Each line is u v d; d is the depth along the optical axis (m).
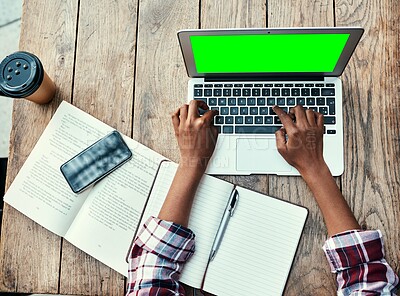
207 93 0.88
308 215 0.84
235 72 0.86
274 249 0.83
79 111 0.90
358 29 0.71
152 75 0.91
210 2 0.92
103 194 0.87
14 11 1.39
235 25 0.92
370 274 0.76
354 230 0.78
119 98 0.91
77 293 0.84
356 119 0.87
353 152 0.86
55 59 0.92
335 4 0.91
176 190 0.83
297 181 0.85
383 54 0.89
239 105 0.87
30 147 0.90
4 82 0.82
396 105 0.87
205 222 0.84
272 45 0.76
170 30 0.92
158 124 0.89
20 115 0.91
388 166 0.85
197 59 0.81
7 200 0.87
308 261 0.82
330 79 0.87
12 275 0.85
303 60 0.81
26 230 0.87
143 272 0.78
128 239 0.85
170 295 0.76
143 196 0.87
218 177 0.87
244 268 0.82
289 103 0.87
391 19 0.90
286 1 0.91
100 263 0.85
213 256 0.82
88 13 0.93
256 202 0.84
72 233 0.86
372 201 0.84
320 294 0.81
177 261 0.80
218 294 0.81
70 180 0.87
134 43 0.92
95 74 0.92
